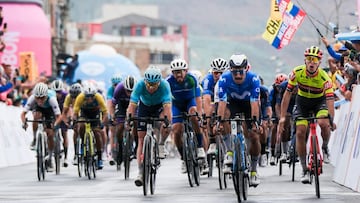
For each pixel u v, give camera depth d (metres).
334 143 35.88
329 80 24.30
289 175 31.84
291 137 29.47
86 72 76.50
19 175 33.88
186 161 27.23
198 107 28.88
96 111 32.62
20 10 64.88
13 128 42.16
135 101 25.53
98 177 32.38
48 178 32.00
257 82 23.44
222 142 26.33
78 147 32.03
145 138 24.72
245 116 24.30
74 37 173.25
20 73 56.50
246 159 22.61
